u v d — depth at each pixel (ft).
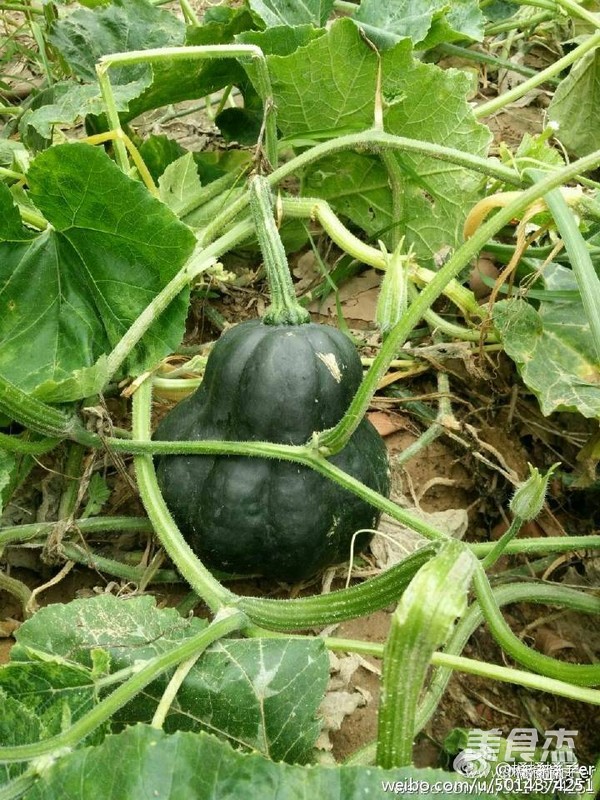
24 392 2.33
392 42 2.76
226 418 2.47
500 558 2.84
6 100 3.96
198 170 3.37
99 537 2.69
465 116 2.92
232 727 2.05
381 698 1.77
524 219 2.54
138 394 2.58
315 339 2.44
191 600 2.53
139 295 2.50
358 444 2.52
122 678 2.03
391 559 2.72
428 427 3.06
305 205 2.78
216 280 3.21
